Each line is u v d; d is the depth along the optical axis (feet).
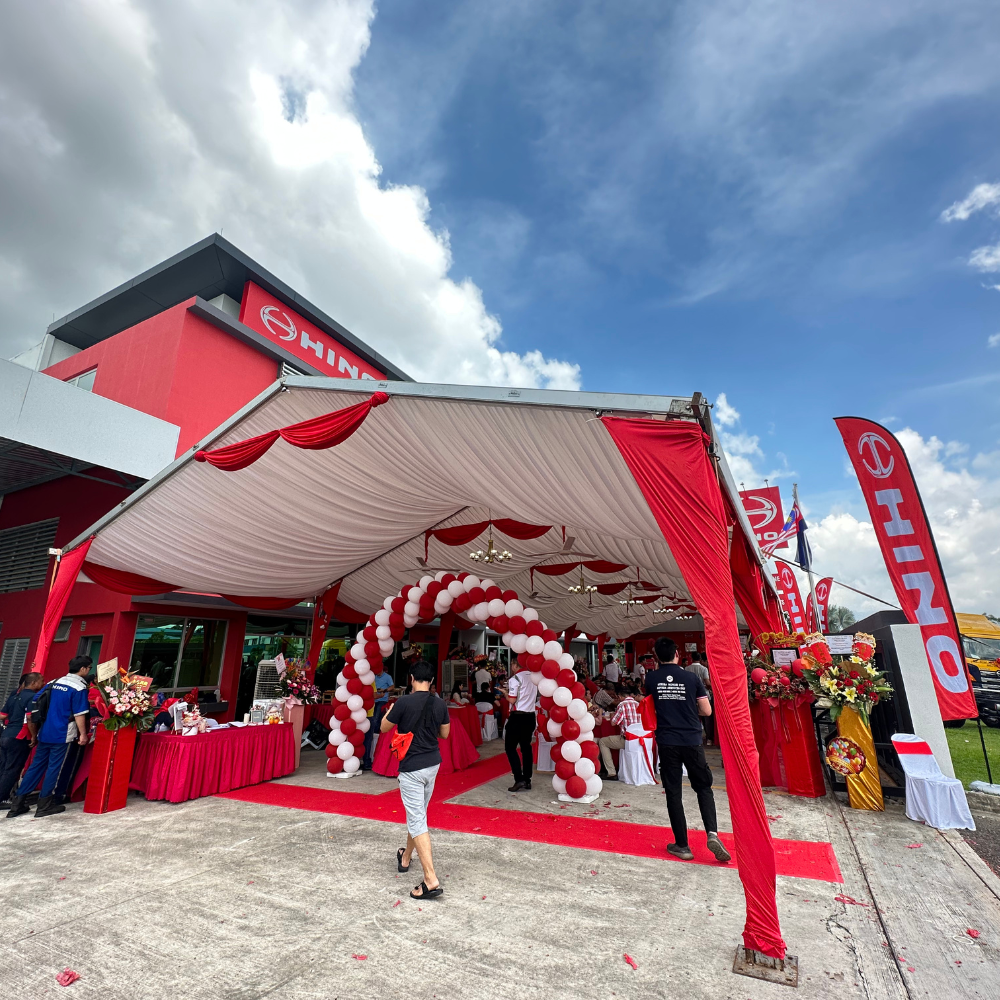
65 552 25.03
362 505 25.17
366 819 18.90
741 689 10.87
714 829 15.02
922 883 13.16
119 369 38.96
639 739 25.30
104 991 8.93
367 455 21.67
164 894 12.66
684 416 12.86
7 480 38.19
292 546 27.07
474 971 9.51
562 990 8.95
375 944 10.41
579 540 29.07
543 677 23.25
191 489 22.86
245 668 36.78
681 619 62.18
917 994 8.77
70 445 28.71
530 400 14.61
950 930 10.83
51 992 8.91
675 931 10.89
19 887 13.08
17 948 10.24
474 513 29.66
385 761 25.84
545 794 22.85
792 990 8.91
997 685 52.39
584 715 22.06
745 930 9.86
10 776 19.77
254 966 9.67
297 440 18.48
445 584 26.07
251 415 20.38
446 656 45.62
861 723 20.39
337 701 26.86
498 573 38.27
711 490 12.07
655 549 26.09
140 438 32.01
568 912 11.74
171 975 9.39
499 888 13.04
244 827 17.93
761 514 48.19
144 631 31.81
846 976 9.27
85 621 32.99
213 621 35.35
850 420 26.32
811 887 12.96
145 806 20.52
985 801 20.40
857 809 19.79
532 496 20.07
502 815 19.49
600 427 14.96
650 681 16.38
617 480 17.13
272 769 25.21
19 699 20.51
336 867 14.38
